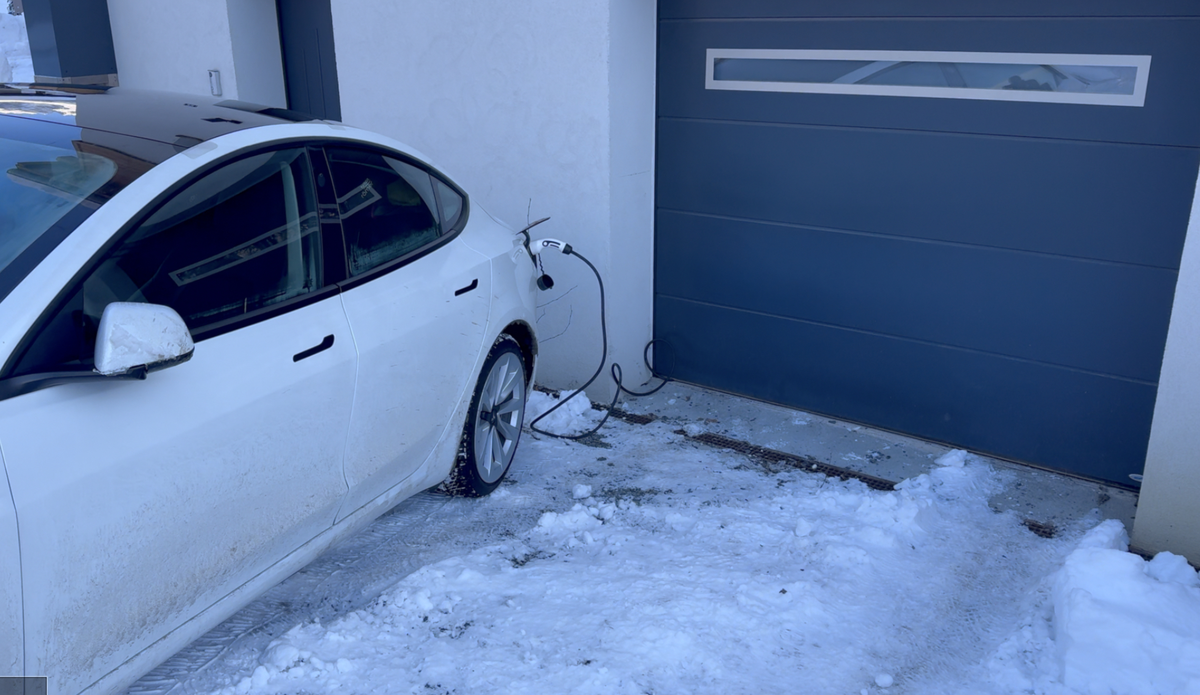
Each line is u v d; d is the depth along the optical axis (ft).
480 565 12.07
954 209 14.90
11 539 6.81
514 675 9.80
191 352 7.70
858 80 15.28
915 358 15.96
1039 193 14.08
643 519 13.38
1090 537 12.15
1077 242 13.94
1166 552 11.45
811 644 10.44
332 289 10.34
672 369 19.11
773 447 16.06
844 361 16.78
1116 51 13.00
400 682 9.68
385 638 10.43
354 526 11.15
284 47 24.07
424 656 10.11
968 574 12.01
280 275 9.73
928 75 14.61
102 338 7.06
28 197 8.29
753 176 16.84
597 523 13.20
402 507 13.70
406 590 11.22
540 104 17.37
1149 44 12.73
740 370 18.16
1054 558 12.46
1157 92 12.82
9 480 6.84
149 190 8.54
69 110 10.09
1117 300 13.82
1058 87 13.56
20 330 7.20
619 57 16.35
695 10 16.67
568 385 18.72
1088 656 9.61
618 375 18.07
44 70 25.22
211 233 9.06
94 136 9.37
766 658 10.16
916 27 14.55
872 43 15.01
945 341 15.56
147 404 7.93
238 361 8.86
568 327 18.26
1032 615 10.92
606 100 16.35
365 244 11.16
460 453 13.23
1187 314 11.19
